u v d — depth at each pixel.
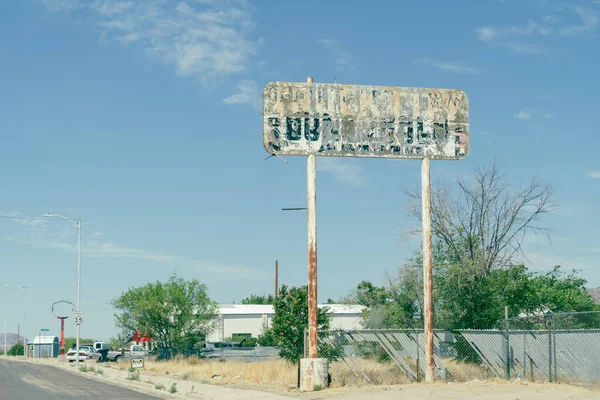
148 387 31.77
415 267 36.09
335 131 26.48
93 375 44.56
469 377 26.81
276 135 26.11
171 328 58.03
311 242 25.72
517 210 36.12
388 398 21.09
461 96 27.52
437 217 35.91
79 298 56.59
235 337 77.94
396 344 33.50
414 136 27.02
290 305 39.75
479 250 35.44
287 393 24.42
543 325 35.28
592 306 51.66
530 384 23.30
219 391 27.02
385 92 27.03
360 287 42.91
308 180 26.05
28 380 38.50
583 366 24.22
